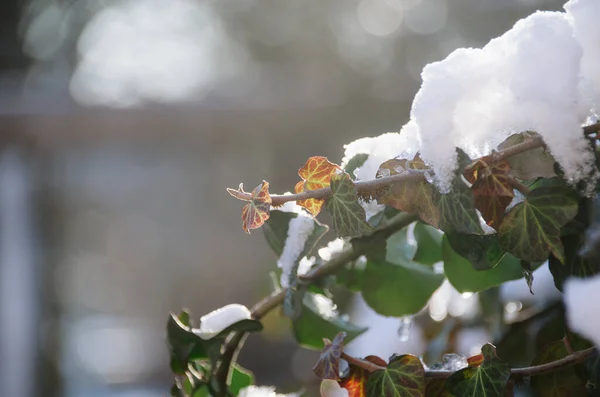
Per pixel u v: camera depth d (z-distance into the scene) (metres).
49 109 5.94
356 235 1.13
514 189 1.15
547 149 1.12
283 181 6.55
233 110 5.94
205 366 1.27
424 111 1.13
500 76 1.13
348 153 1.21
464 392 1.15
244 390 1.32
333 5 8.64
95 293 14.99
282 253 1.22
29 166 6.68
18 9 9.96
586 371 1.16
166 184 11.91
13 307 6.60
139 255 13.37
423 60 7.71
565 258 1.15
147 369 13.16
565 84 1.12
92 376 12.51
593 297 1.09
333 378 1.16
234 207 9.93
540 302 1.44
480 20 6.64
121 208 12.98
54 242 7.54
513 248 1.13
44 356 7.25
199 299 10.62
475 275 1.26
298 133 6.01
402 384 1.15
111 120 5.96
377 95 5.81
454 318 1.57
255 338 8.15
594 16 1.13
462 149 1.12
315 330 1.30
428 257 1.29
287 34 9.60
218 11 10.52
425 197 1.14
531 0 5.08
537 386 1.18
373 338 1.80
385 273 1.30
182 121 5.98
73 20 10.83
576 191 1.13
